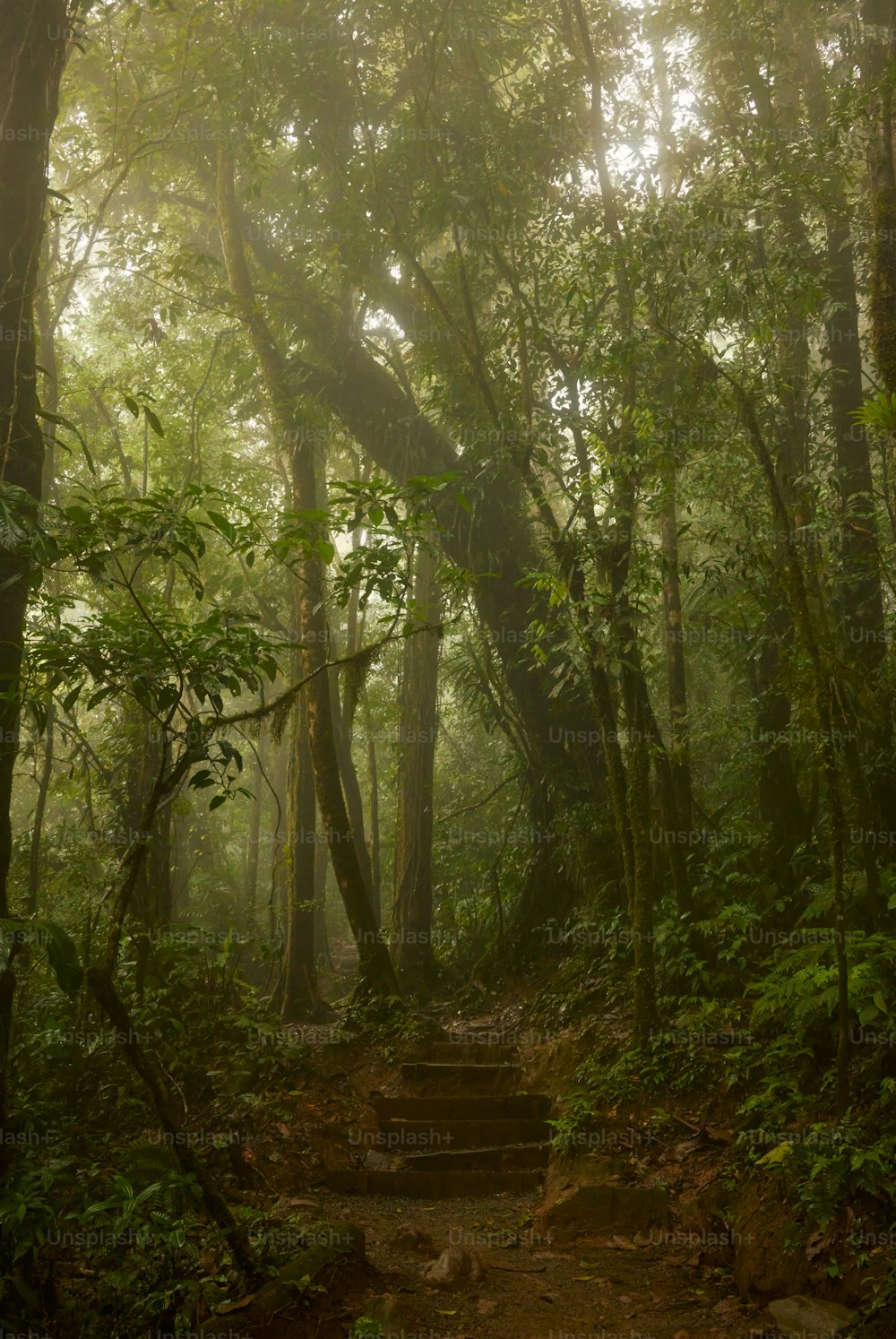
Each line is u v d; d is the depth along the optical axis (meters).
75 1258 4.64
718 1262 5.34
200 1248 4.72
